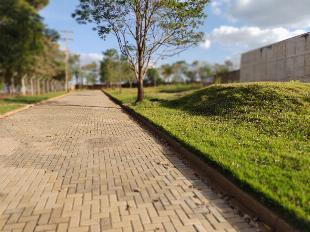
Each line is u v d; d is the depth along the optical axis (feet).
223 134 27.45
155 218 13.44
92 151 25.48
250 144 23.43
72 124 41.42
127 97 92.22
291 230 11.59
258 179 15.81
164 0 60.34
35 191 16.51
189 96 57.00
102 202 15.07
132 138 31.12
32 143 28.71
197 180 18.22
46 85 221.66
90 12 63.16
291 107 35.17
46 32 107.86
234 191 15.65
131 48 66.18
